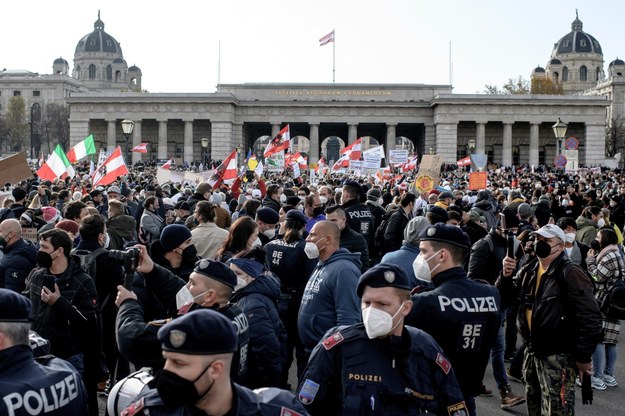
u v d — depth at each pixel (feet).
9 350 21.42
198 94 414.62
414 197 61.62
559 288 33.58
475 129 431.43
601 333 33.09
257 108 422.82
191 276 26.30
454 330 26.68
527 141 440.04
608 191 139.33
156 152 440.86
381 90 422.41
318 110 420.36
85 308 35.55
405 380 22.17
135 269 29.40
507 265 36.22
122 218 59.57
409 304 22.40
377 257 63.05
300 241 43.93
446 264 27.84
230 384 17.78
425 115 422.00
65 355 34.35
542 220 70.59
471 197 120.98
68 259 35.99
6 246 45.75
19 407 20.74
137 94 416.46
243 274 32.04
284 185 144.87
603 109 414.41
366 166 167.12
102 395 44.34
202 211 50.19
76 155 133.28
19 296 21.90
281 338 33.30
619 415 44.27
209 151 437.99
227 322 17.28
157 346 25.05
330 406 22.77
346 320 32.60
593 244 51.72
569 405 33.50
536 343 34.22
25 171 78.18
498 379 45.73
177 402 16.79
